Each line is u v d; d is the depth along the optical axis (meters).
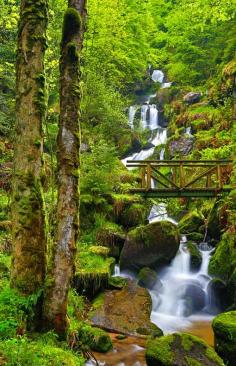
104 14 18.11
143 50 25.59
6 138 13.49
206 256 11.55
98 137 16.28
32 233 6.04
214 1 12.49
